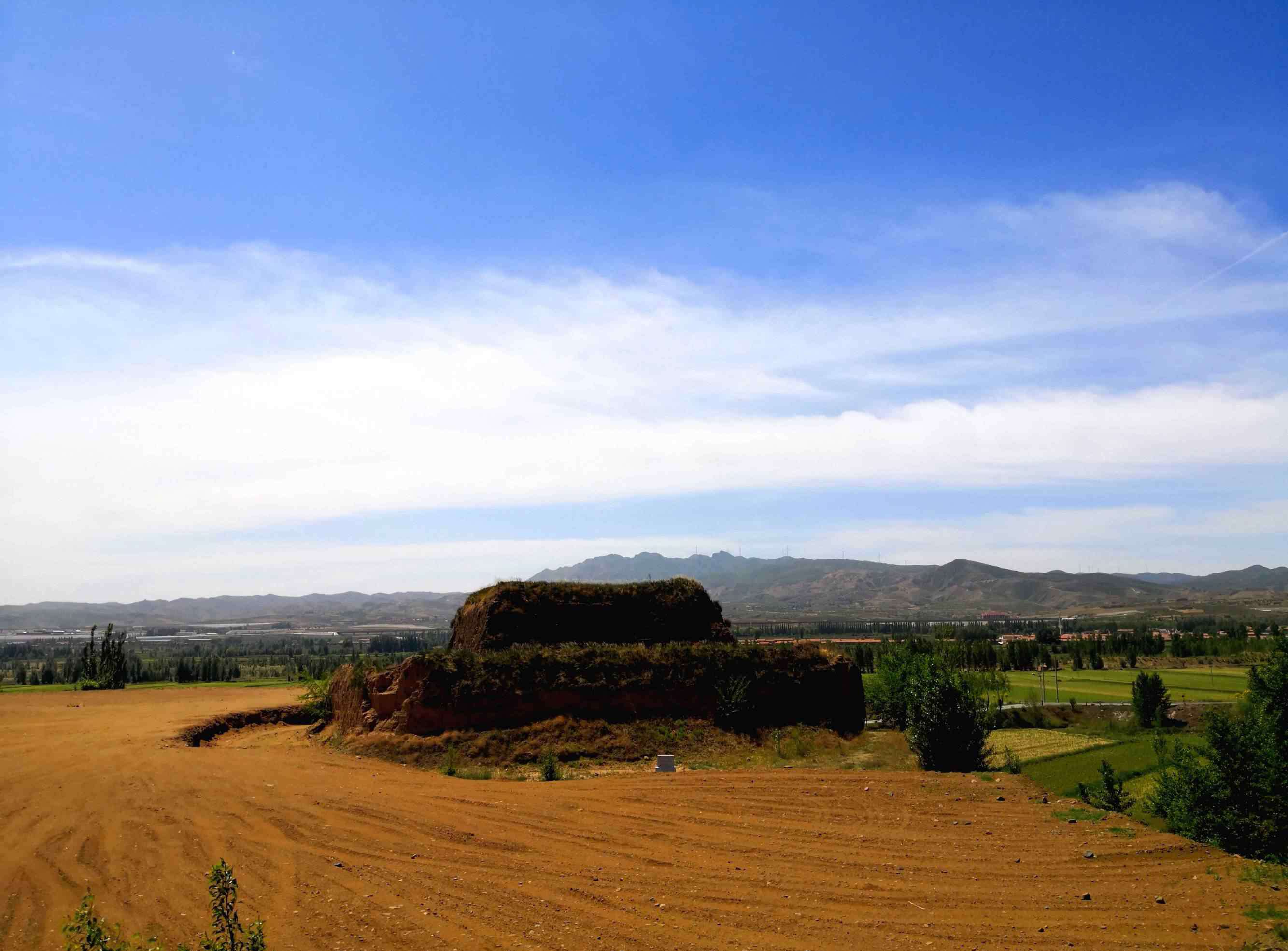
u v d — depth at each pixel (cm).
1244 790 2027
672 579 3941
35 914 1200
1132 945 1117
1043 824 1734
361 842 1580
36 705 4709
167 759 2453
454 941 1122
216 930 963
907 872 1424
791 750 2845
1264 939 1123
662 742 2831
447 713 2808
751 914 1229
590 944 1118
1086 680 9319
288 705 4578
